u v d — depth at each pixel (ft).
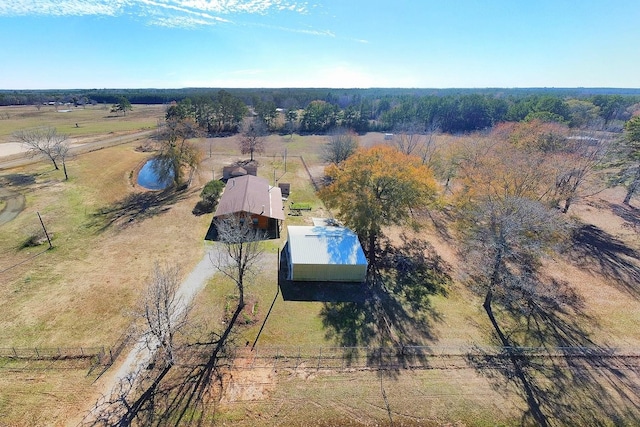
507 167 110.11
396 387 58.80
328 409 54.19
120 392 54.34
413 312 78.54
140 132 272.51
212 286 82.12
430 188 101.65
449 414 54.60
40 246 95.66
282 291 82.84
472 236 91.40
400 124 306.35
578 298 86.43
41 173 152.97
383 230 122.42
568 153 135.33
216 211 116.57
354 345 67.46
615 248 111.14
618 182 142.10
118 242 101.19
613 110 295.28
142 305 70.79
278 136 312.09
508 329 74.64
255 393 55.83
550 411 55.77
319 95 563.48
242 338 67.15
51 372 57.21
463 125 339.16
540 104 266.16
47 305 72.79
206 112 306.96
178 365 60.03
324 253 88.43
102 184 148.46
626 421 54.60
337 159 190.60
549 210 92.84
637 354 68.39
